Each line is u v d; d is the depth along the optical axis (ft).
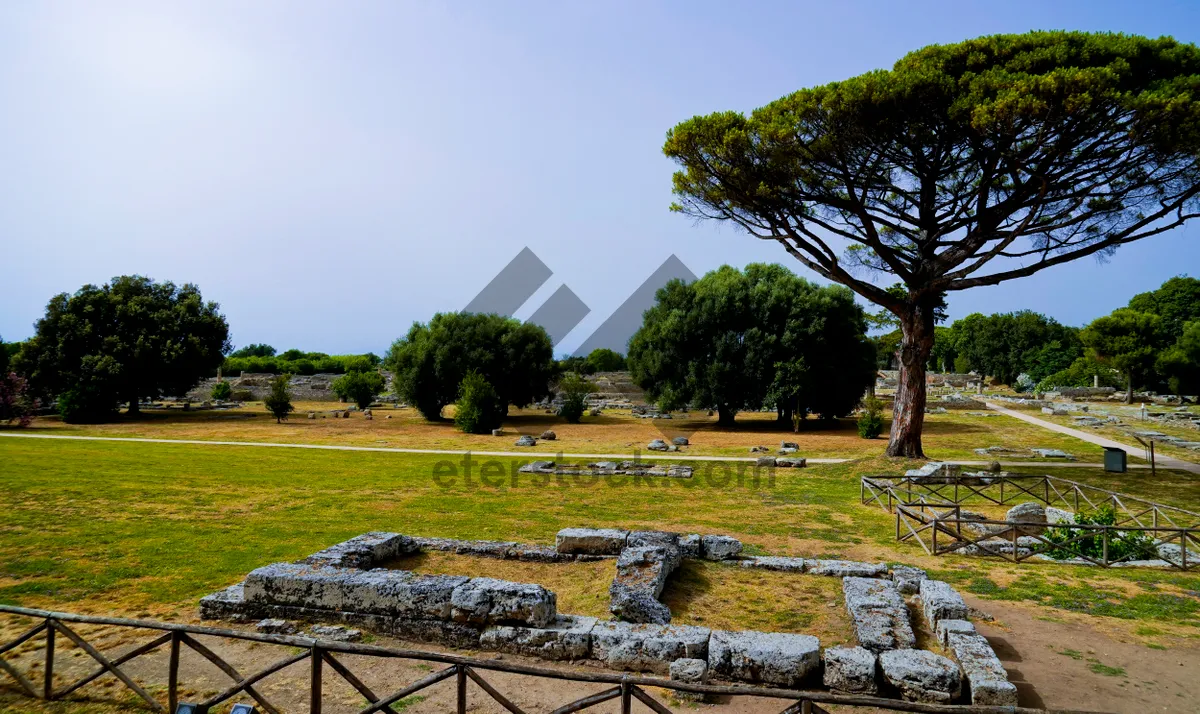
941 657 22.50
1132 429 114.83
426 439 106.73
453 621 26.35
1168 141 51.96
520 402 142.61
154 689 22.08
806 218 72.18
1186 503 56.29
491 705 21.33
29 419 114.73
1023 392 229.45
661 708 16.62
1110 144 57.47
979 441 100.78
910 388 76.64
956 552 40.98
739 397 124.88
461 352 137.49
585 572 35.37
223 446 92.32
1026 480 66.39
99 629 27.22
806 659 22.59
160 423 127.44
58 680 22.62
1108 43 56.18
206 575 34.37
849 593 29.66
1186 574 36.29
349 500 55.83
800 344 120.98
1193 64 56.29
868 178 67.82
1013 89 51.55
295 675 23.18
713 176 70.44
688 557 38.58
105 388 128.67
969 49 61.57
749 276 133.28
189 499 54.54
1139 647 26.45
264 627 27.09
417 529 45.75
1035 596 32.58
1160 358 165.37
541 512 52.06
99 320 137.59
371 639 26.32
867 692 21.90
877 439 108.58
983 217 66.59
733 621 28.78
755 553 40.70
